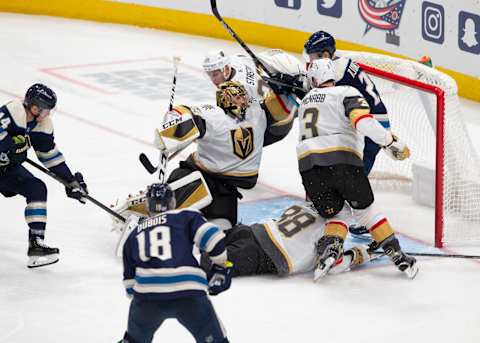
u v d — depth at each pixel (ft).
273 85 56.65
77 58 101.65
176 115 53.36
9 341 43.34
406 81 59.16
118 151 73.92
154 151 74.43
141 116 83.05
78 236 56.59
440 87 60.54
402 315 46.83
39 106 50.08
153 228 38.14
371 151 58.54
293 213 52.47
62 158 52.80
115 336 43.96
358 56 64.90
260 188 66.69
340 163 50.24
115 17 118.11
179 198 53.06
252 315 46.37
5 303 47.24
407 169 65.77
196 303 37.35
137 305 37.73
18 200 62.39
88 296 48.32
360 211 51.26
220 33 111.75
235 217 55.57
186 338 43.80
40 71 96.02
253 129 54.85
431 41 90.79
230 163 54.44
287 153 75.46
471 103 88.38
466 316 46.83
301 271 51.62
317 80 52.11
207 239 37.81
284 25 105.60
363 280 51.16
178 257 37.55
